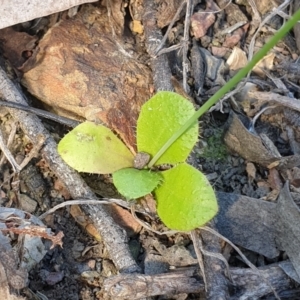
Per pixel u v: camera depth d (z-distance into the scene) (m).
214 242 0.09
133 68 0.11
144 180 0.10
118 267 0.09
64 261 0.10
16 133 0.11
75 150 0.10
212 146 0.11
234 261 0.10
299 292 0.09
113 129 0.11
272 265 0.10
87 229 0.10
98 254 0.10
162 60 0.11
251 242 0.10
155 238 0.10
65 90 0.11
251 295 0.09
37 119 0.11
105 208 0.10
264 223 0.10
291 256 0.10
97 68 0.11
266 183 0.11
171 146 0.10
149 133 0.10
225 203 0.10
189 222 0.09
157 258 0.10
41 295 0.10
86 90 0.11
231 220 0.10
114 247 0.09
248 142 0.11
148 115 0.10
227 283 0.09
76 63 0.11
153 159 0.10
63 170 0.10
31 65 0.11
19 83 0.11
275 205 0.10
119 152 0.10
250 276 0.09
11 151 0.11
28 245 0.10
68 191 0.10
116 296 0.09
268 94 0.11
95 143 0.10
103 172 0.10
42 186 0.11
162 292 0.09
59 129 0.11
